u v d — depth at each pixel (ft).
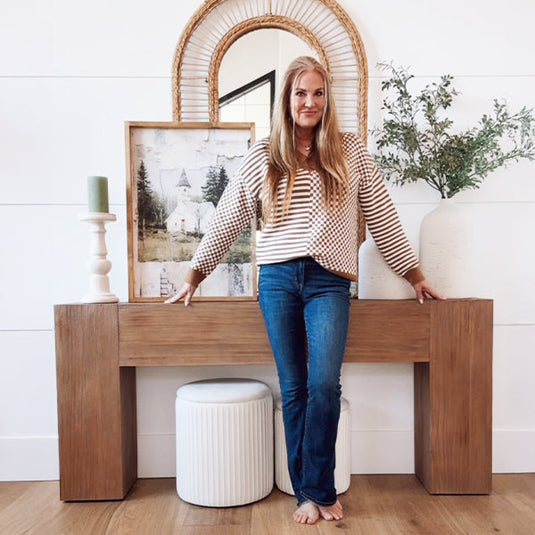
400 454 5.90
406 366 5.90
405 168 5.79
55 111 5.80
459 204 5.89
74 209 5.84
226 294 5.75
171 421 5.89
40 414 5.86
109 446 5.11
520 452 5.89
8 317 5.82
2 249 5.82
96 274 5.24
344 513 4.79
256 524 4.58
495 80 5.88
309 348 4.45
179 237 5.75
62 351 5.05
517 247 5.90
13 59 5.76
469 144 5.33
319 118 4.59
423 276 5.12
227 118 5.93
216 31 5.89
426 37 5.87
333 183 4.47
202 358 5.07
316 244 4.37
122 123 5.83
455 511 4.82
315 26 5.89
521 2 5.86
